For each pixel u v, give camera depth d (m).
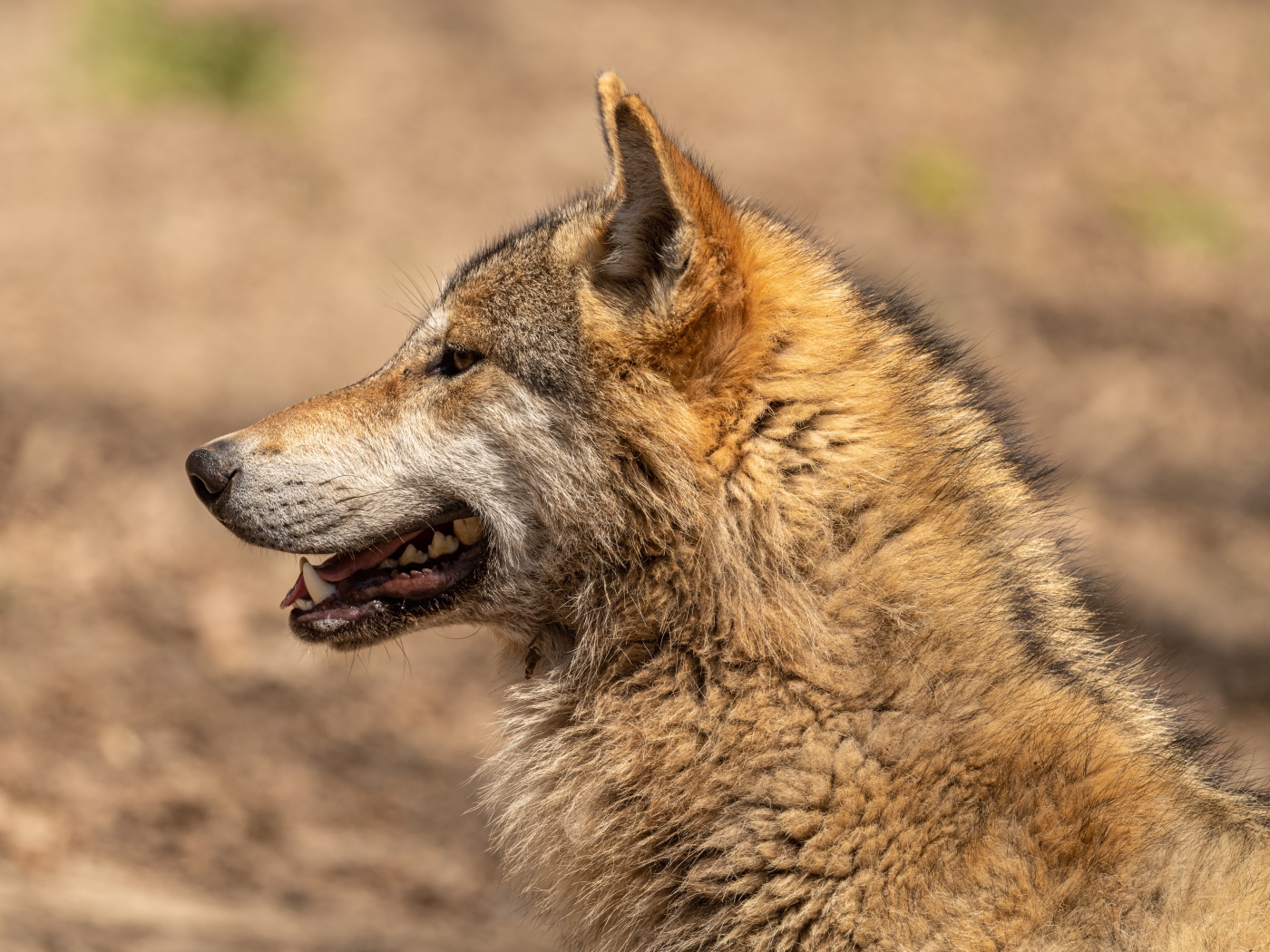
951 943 6.91
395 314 30.14
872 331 8.35
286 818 15.26
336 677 18.83
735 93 41.16
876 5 49.59
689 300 7.70
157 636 18.58
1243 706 19.34
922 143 39.53
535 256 8.55
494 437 8.59
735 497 7.82
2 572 19.16
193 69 37.59
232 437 9.19
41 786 14.42
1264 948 6.74
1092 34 49.09
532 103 39.81
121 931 11.15
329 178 34.97
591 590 8.29
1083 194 39.19
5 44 38.31
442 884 14.51
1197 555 24.55
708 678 7.71
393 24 43.00
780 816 7.34
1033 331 32.34
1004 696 7.45
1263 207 40.28
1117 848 7.02
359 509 8.90
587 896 8.39
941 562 7.69
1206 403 30.70
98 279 29.12
